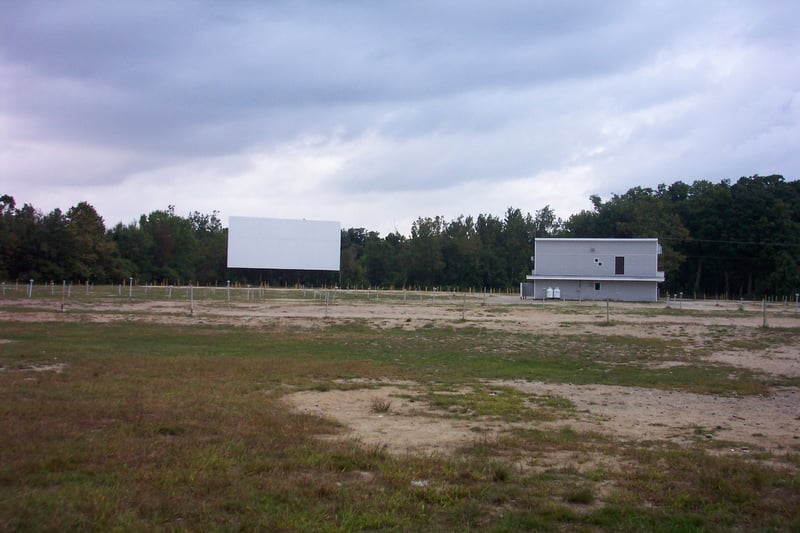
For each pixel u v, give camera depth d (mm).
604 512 6184
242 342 25516
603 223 105188
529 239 121688
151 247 107062
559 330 31250
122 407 10750
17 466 6945
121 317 34812
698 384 17438
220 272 110750
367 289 99438
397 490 6699
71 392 12297
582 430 10633
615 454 8758
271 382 15328
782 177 98500
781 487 7262
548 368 20516
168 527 5484
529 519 5895
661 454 8695
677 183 118812
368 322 34281
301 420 10406
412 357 22391
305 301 54094
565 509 6223
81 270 93625
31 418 9641
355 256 123312
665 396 15430
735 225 93375
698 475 7531
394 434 9867
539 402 13734
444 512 6125
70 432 8711
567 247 71812
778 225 90438
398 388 15195
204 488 6488
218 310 41656
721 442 9938
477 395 14258
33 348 20734
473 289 107750
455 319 36656
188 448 8094
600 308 50094
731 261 95750
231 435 9000
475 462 7898
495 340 27578
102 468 7109
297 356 21625
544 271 72125
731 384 17422
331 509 6070
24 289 67188
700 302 70062
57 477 6719
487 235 125188
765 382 17969
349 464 7629
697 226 97562
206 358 19641
